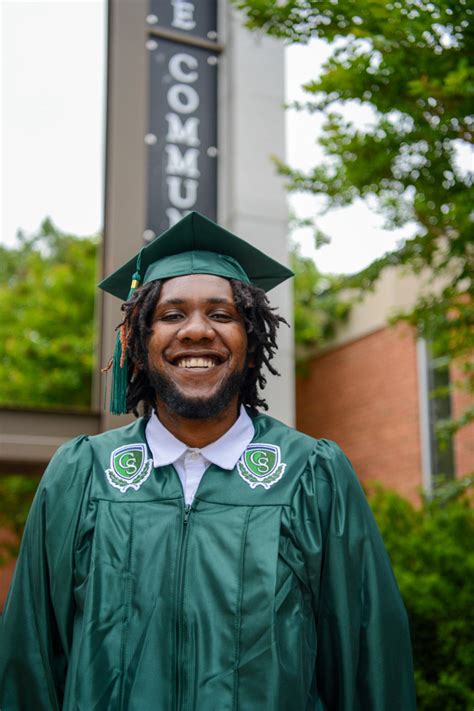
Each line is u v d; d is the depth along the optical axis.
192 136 7.30
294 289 12.61
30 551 2.23
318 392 12.71
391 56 3.27
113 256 6.80
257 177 7.11
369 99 3.58
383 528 6.14
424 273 8.20
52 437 6.86
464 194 3.82
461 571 5.39
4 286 17.81
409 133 3.83
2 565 12.34
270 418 2.42
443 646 5.02
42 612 2.16
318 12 3.30
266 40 7.38
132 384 2.44
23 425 6.80
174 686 1.95
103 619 2.01
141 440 2.30
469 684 4.87
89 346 13.10
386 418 10.97
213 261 2.31
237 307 2.26
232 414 2.27
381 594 2.17
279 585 2.03
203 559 2.05
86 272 14.20
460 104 3.26
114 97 7.11
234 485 2.16
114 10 7.27
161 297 2.26
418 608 5.09
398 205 4.56
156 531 2.09
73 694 1.94
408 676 2.16
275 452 2.25
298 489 2.17
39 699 2.13
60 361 13.40
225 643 1.96
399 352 10.77
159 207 7.07
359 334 11.66
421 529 5.98
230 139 7.16
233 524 2.09
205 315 2.22
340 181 4.57
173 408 2.18
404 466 10.52
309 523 2.14
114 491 2.17
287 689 1.93
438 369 10.00
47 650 2.15
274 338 2.39
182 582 2.03
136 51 7.20
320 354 12.67
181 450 2.21
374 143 4.04
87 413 6.97
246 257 2.39
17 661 2.16
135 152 7.03
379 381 11.18
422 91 3.19
